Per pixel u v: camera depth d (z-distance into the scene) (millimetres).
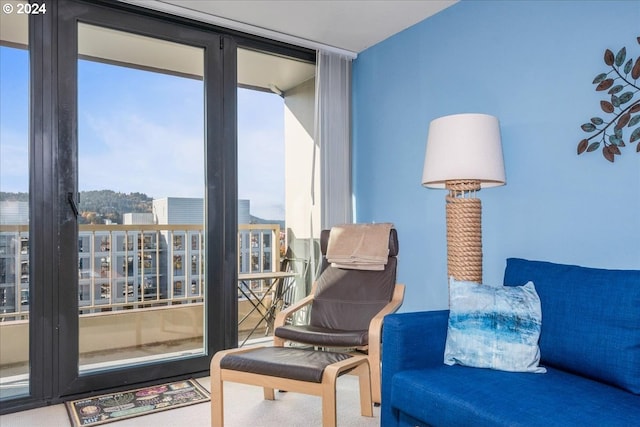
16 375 2602
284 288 3654
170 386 2941
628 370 1662
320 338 2580
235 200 3332
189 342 3193
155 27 3045
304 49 3678
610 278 1843
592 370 1774
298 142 3711
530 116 2617
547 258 2525
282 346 2734
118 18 2920
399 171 3459
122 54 2977
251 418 2445
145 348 3039
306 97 3764
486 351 1914
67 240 2721
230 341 3275
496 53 2803
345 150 3766
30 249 2613
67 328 2709
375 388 2492
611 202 2262
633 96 2188
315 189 3697
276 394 2818
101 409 2562
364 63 3801
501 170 2492
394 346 1950
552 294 1993
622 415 1440
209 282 3213
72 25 2766
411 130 3365
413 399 1774
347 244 3133
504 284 2303
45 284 2648
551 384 1715
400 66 3457
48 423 2389
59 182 2703
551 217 2512
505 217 2746
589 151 2346
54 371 2662
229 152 3316
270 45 3527
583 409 1486
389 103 3553
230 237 3309
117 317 2939
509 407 1515
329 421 1947
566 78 2451
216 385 2193
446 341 2043
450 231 2596
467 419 1554
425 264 3254
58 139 2707
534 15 2607
